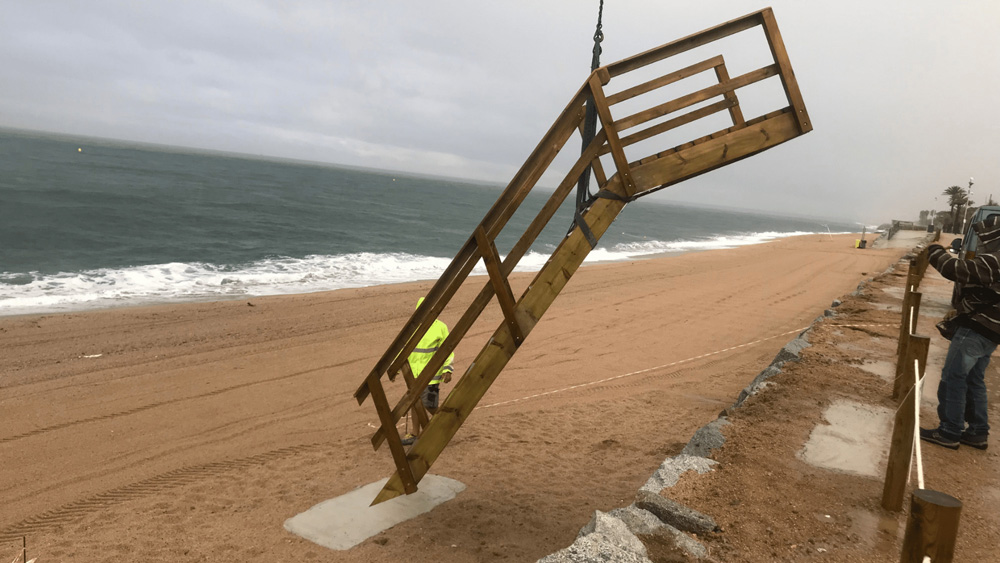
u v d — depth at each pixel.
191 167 117.31
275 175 130.00
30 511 4.92
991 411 6.11
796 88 4.05
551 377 9.74
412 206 78.75
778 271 28.12
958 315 4.90
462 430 7.16
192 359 9.94
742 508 3.76
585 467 6.05
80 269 18.81
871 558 3.22
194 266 21.20
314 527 4.59
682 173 4.10
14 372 8.77
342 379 9.24
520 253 4.29
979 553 3.31
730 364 10.91
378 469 5.90
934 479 4.34
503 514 4.91
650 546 3.17
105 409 7.49
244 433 6.91
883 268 31.48
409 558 4.16
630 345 12.18
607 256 35.00
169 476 5.68
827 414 5.73
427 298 4.49
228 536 4.48
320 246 30.53
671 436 7.04
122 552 4.23
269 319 13.28
